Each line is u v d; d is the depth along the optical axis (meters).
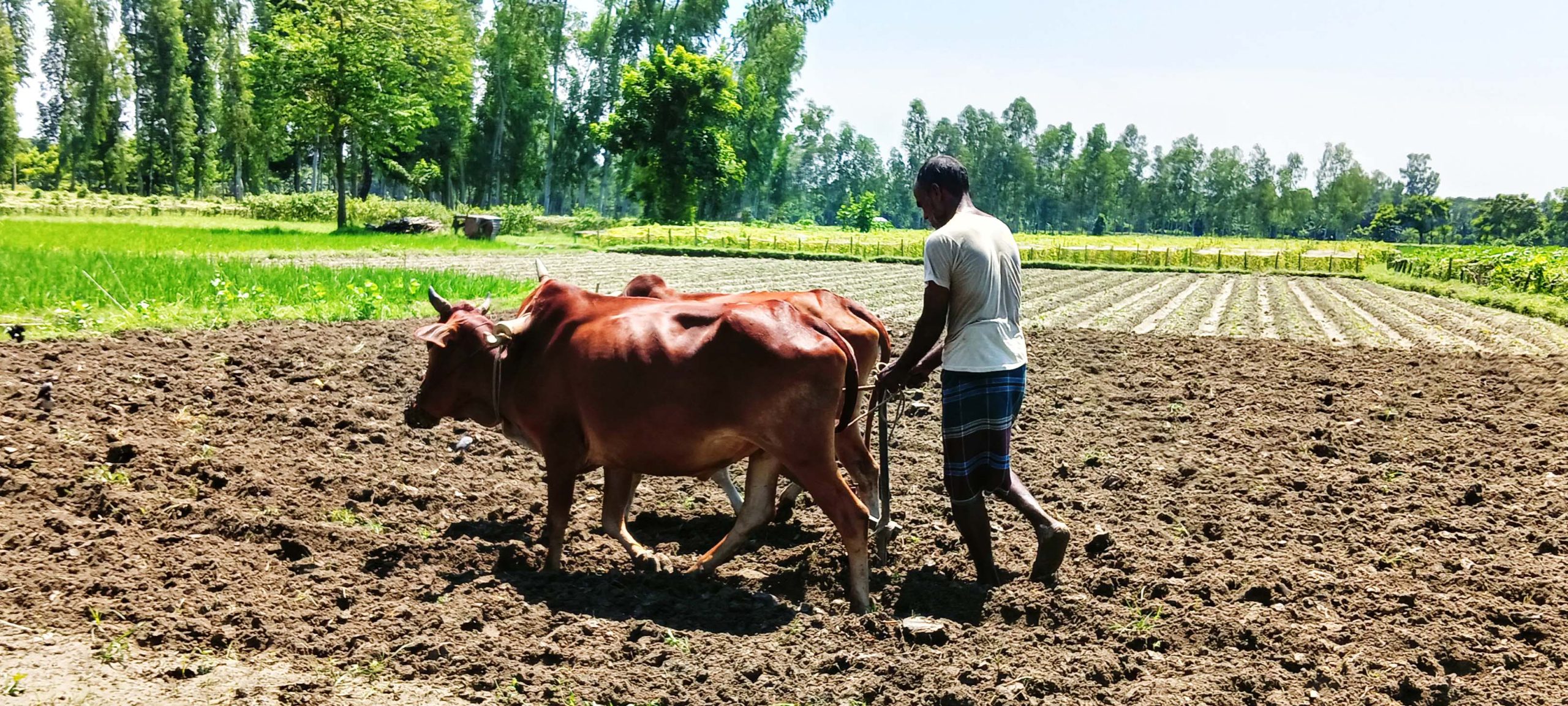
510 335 5.88
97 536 6.05
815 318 5.69
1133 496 7.59
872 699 4.59
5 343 10.55
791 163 141.62
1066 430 9.58
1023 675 4.70
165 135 80.69
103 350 10.62
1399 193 192.12
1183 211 153.00
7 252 19.58
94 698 4.32
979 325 5.51
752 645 5.06
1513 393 11.72
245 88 74.00
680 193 65.31
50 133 96.94
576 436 5.92
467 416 6.58
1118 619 5.37
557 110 79.44
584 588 5.84
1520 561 6.25
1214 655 5.05
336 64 45.59
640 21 76.12
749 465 6.05
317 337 12.38
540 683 4.63
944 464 5.74
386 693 4.52
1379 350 15.34
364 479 7.41
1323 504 7.44
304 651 4.86
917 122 142.88
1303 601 5.63
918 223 148.75
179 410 8.73
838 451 6.43
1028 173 138.38
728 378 5.41
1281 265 48.34
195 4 82.75
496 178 79.88
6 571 5.45
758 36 79.56
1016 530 6.80
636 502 7.41
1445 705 4.57
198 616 5.13
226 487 7.02
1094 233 138.50
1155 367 13.05
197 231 37.28
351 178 58.69
